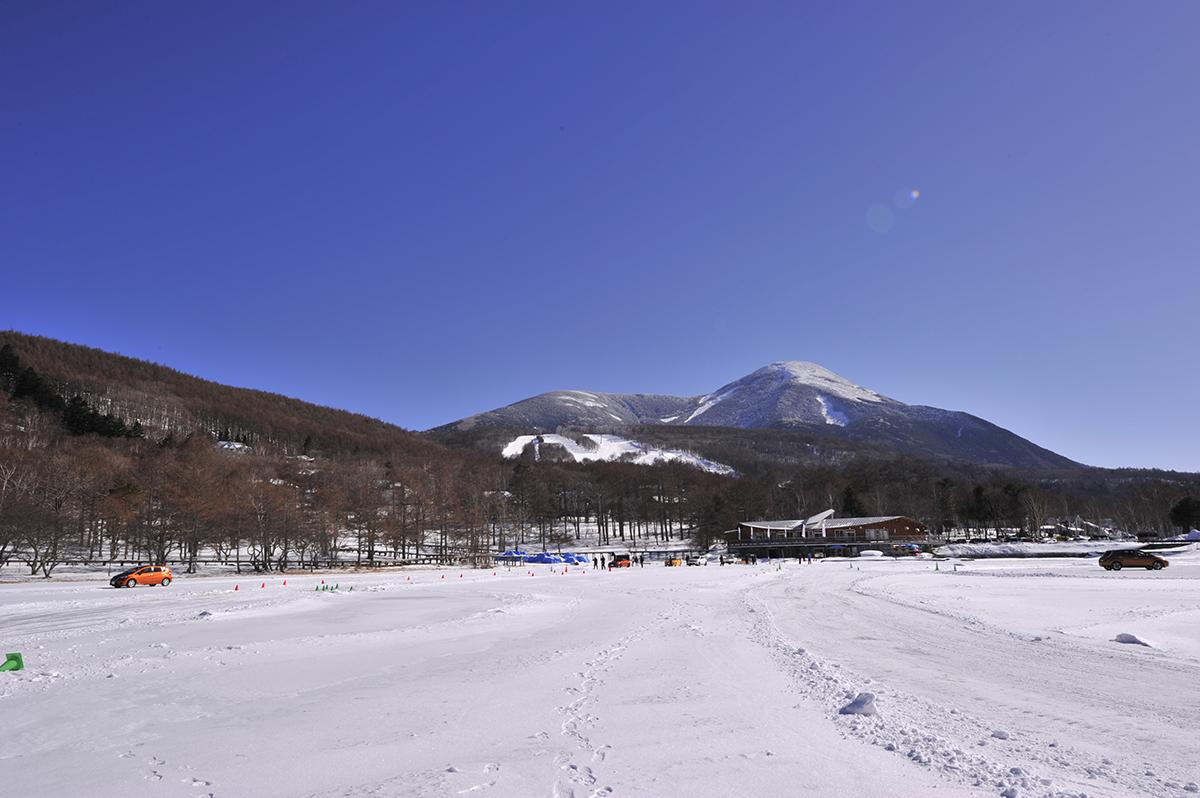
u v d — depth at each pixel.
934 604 32.62
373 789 8.05
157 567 55.03
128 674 15.66
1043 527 142.38
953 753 9.27
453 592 44.66
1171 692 13.34
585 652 18.75
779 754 9.34
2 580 57.59
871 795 7.77
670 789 8.00
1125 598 33.41
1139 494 151.62
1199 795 7.71
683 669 16.02
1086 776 8.38
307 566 89.25
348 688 14.09
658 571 76.62
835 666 16.38
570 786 8.12
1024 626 23.91
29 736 10.52
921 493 164.62
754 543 127.62
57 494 76.06
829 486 173.38
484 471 195.00
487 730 10.73
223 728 10.94
